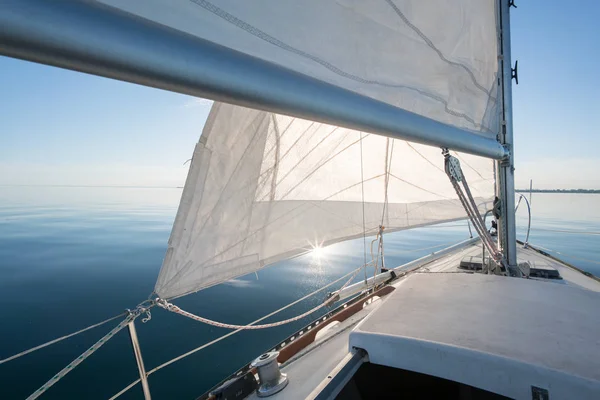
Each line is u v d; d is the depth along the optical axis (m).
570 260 10.70
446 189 3.45
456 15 1.18
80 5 0.37
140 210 39.19
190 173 1.62
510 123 1.97
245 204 1.90
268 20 0.70
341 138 2.30
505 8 1.91
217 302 6.93
